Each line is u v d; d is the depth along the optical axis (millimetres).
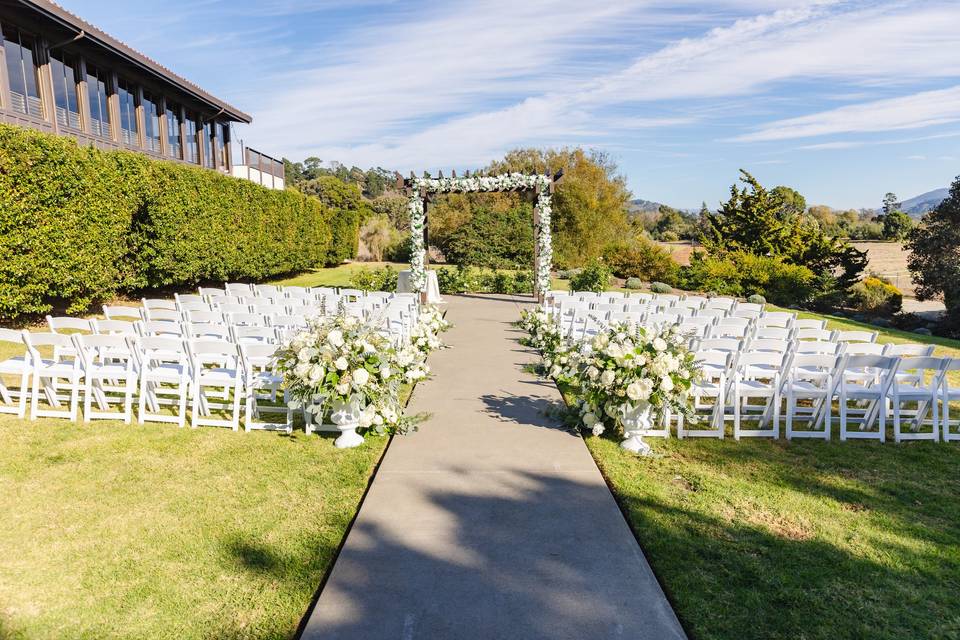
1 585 3256
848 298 27141
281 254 21406
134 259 13781
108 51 15750
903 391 5941
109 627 2932
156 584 3279
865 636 2908
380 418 5395
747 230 33250
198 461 5004
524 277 20281
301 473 4758
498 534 3773
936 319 26031
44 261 9766
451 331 11852
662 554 3602
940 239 26828
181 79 19016
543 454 5156
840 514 4188
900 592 3273
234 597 3170
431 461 4969
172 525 3912
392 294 10641
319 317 5801
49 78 14398
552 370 7875
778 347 6371
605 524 3920
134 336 5797
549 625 2906
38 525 3902
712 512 4172
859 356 5660
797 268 26297
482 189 16516
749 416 6199
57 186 9969
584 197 29328
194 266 15617
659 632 2863
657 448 5477
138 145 18406
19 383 7309
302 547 3648
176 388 7371
